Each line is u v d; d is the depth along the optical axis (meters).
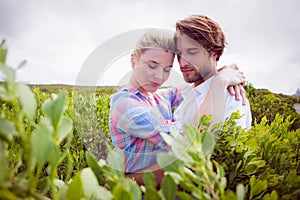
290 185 0.92
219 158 1.15
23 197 0.45
